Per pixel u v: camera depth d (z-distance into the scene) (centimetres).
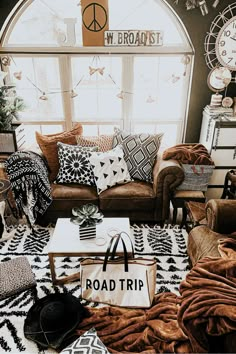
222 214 201
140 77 318
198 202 256
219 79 297
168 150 273
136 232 269
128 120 336
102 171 262
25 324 178
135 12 290
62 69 308
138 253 243
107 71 315
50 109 335
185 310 150
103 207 263
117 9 288
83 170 268
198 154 267
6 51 299
